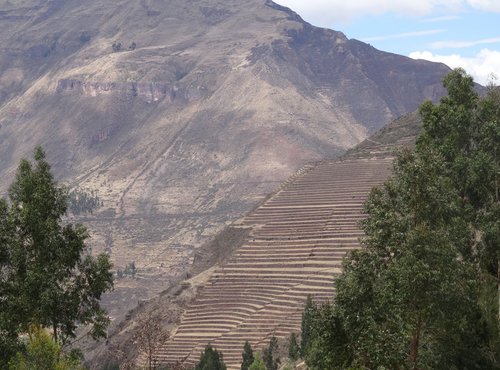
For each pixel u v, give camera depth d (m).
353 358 41.47
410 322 40.41
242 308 151.00
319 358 43.34
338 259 157.75
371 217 43.97
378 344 39.34
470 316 44.09
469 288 41.09
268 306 145.25
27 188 48.12
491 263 51.12
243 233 193.50
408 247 39.88
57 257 47.88
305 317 99.88
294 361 103.44
